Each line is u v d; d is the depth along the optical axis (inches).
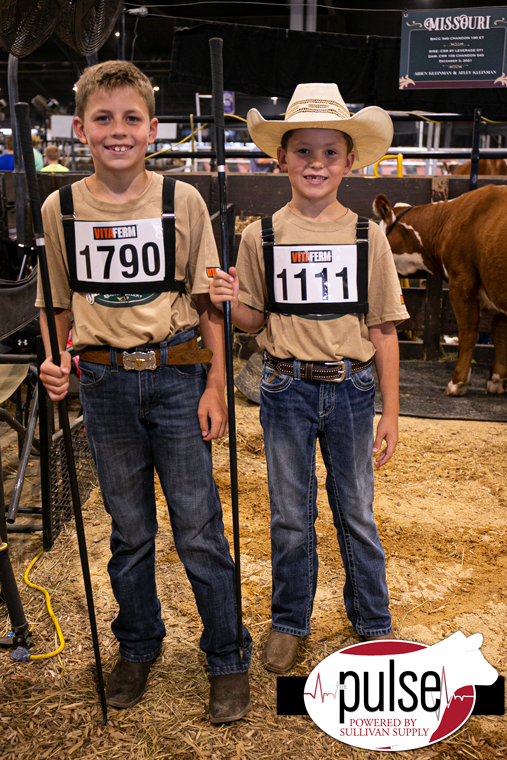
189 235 61.3
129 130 56.6
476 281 173.3
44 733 65.8
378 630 75.7
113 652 78.1
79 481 116.0
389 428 71.6
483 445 145.8
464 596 90.5
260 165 366.0
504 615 86.2
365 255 67.2
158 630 72.7
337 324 67.5
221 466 133.8
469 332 175.9
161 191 60.3
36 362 97.7
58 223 61.4
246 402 172.2
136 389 61.3
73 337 62.8
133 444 63.9
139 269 60.2
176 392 62.2
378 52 231.6
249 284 71.4
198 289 62.4
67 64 789.9
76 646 79.3
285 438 69.0
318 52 233.8
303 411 68.3
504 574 96.1
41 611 86.0
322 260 67.1
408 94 234.4
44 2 86.7
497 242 162.1
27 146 54.6
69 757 62.9
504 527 110.7
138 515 66.1
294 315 67.9
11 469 132.8
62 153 397.1
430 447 144.3
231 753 63.4
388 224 193.5
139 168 59.3
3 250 176.6
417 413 165.0
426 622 84.3
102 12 102.2
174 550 101.0
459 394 178.5
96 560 98.6
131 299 60.4
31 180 55.2
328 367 67.4
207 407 63.5
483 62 223.3
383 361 71.9
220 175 61.9
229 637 67.6
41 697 70.8
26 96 906.7
